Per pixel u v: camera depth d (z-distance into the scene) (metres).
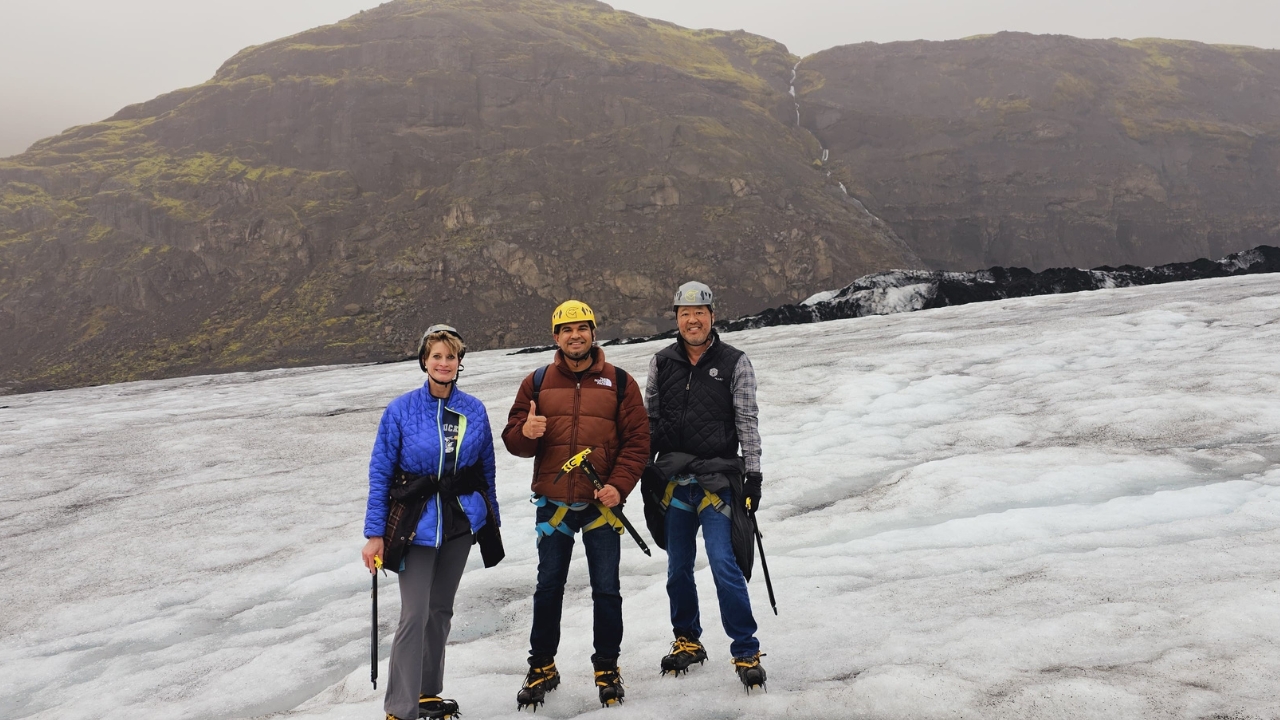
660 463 3.85
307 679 5.12
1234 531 5.68
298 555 8.22
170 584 7.81
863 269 164.38
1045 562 5.34
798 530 7.12
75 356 144.62
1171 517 6.27
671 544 3.91
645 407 3.90
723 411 3.83
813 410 12.95
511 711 3.90
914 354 17.58
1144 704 3.18
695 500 3.83
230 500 11.02
